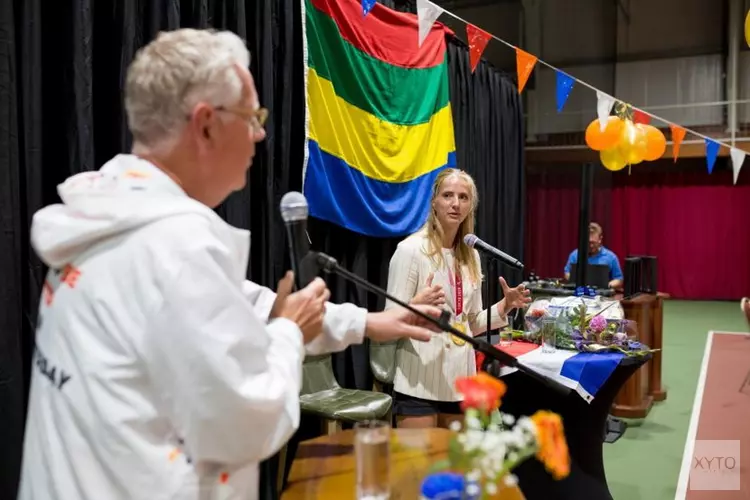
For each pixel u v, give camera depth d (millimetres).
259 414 861
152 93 941
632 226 11883
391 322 1264
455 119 4707
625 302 4547
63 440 884
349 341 1249
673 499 3055
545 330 2656
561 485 2578
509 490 1021
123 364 866
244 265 985
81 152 1904
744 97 10602
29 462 936
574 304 2865
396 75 3648
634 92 11445
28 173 1795
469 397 947
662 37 11211
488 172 5477
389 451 1016
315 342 1240
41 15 1902
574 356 2547
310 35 3016
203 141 962
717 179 11344
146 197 908
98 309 881
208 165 987
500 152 5723
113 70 2064
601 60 11281
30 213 1799
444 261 2396
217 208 2451
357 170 3344
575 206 11781
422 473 1101
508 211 5984
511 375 2621
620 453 3678
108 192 914
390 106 3600
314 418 3109
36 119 1809
